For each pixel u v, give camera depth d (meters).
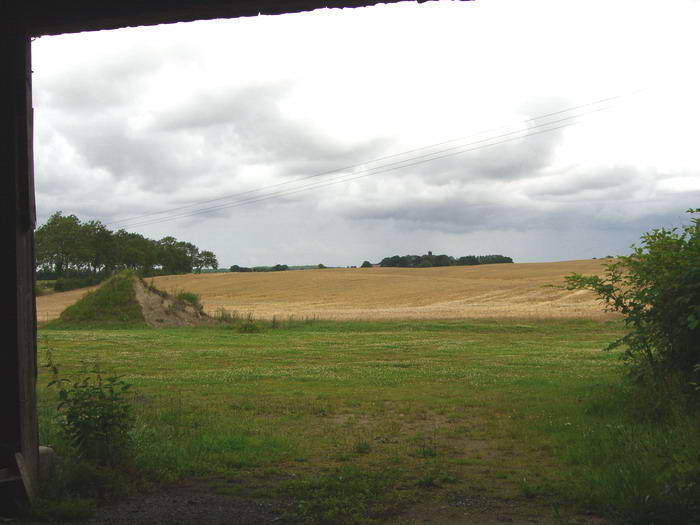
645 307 9.88
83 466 6.08
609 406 10.02
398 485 6.33
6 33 5.70
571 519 5.29
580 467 6.81
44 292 94.69
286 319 42.25
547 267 96.31
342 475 6.60
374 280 86.94
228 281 96.25
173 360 20.08
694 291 8.74
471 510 5.56
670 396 8.96
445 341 27.09
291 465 7.18
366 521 5.22
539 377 15.16
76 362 19.19
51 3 5.71
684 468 5.20
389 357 20.94
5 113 5.67
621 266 10.16
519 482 6.42
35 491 5.67
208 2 5.44
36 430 6.07
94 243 120.94
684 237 9.55
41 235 118.44
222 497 5.92
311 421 10.08
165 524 5.16
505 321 37.25
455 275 90.94
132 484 6.18
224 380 15.15
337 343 26.36
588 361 18.88
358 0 5.30
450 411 10.94
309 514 5.40
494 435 8.87
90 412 6.59
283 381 15.02
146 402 11.70
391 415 10.62
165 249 148.25
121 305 40.62
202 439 8.20
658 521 5.10
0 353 5.63
